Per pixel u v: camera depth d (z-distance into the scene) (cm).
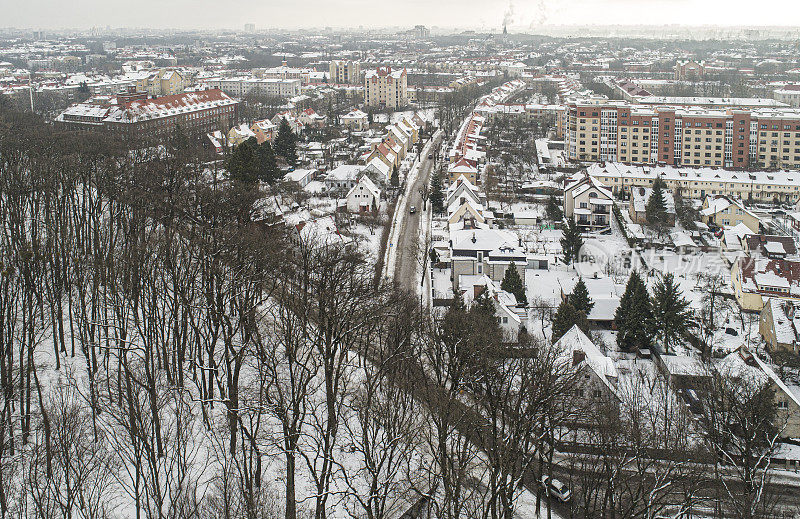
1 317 9731
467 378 10662
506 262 17875
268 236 15762
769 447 10631
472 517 8506
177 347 11150
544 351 11831
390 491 8956
